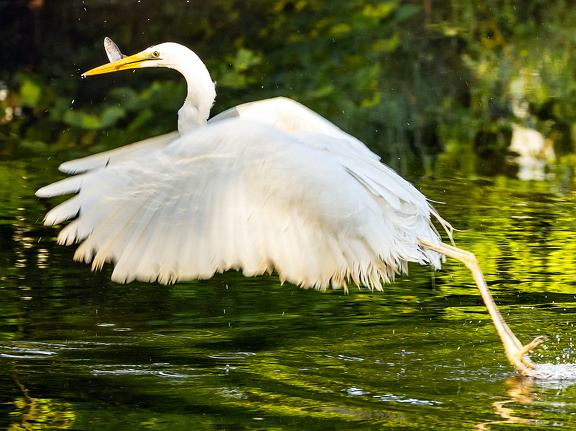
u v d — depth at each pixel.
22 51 24.88
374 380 7.77
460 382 7.78
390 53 24.94
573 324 9.47
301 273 6.99
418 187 15.22
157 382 7.70
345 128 18.89
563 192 14.98
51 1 27.33
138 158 6.38
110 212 6.24
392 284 10.83
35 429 6.67
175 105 20.00
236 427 6.68
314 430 6.64
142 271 6.33
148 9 27.41
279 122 8.59
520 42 26.03
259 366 8.10
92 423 6.78
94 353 8.42
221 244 6.52
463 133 18.81
